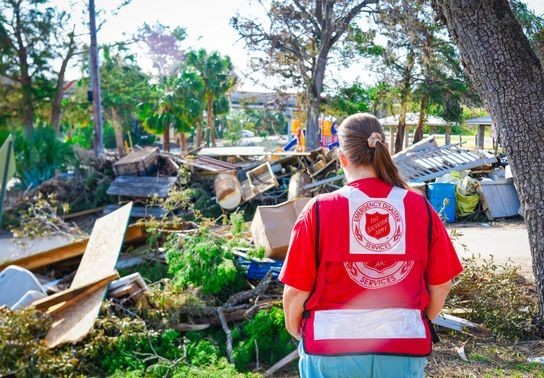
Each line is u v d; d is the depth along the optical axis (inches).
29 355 188.2
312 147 1326.3
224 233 334.0
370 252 84.4
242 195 620.1
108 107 1898.4
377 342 82.4
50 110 1738.4
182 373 190.4
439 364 199.8
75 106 1889.8
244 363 207.5
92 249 287.9
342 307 84.8
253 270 265.1
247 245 297.9
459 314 240.2
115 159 699.4
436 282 88.4
